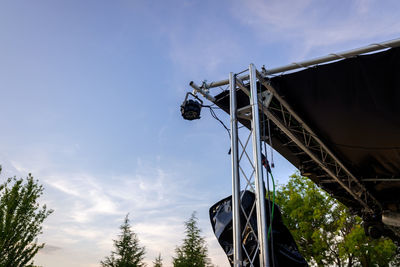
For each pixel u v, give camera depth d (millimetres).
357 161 6645
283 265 3584
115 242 23156
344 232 15797
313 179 8180
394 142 5648
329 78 4652
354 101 4875
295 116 5531
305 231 16141
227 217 4055
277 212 3867
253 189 4043
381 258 15086
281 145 6945
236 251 3572
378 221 8633
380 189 7570
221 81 5176
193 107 5008
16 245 8008
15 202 8266
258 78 4840
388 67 4188
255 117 4258
